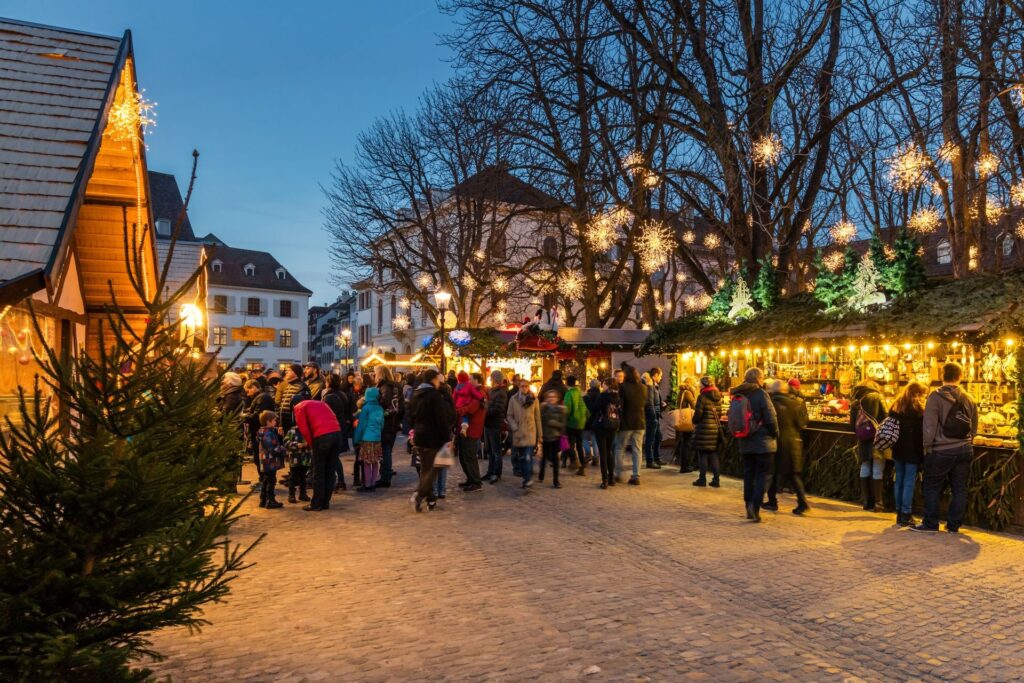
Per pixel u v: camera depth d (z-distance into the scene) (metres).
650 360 18.34
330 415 9.62
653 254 16.67
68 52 6.90
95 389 3.16
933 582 6.19
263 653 4.65
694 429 11.52
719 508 9.53
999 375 9.07
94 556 3.19
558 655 4.61
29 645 2.85
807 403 11.54
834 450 10.41
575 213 18.70
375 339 58.84
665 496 10.47
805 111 15.51
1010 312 7.92
